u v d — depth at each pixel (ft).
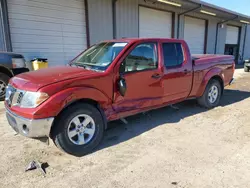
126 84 11.05
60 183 7.79
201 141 11.09
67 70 10.73
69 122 9.30
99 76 10.04
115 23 32.42
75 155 9.66
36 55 25.57
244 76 37.37
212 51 55.47
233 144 10.74
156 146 10.57
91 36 29.96
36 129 8.59
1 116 14.71
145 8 36.70
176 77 13.53
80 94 9.34
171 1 35.96
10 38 23.12
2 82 18.24
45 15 25.54
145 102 12.20
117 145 10.73
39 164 8.92
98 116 10.22
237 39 66.54
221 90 17.63
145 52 12.03
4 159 9.36
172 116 15.03
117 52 11.23
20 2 23.41
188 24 46.26
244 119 14.44
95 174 8.33
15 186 7.60
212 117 14.84
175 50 13.58
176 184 7.68
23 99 8.85
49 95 8.64
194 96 15.56
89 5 29.01
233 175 8.20
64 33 27.53
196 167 8.73
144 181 7.87
